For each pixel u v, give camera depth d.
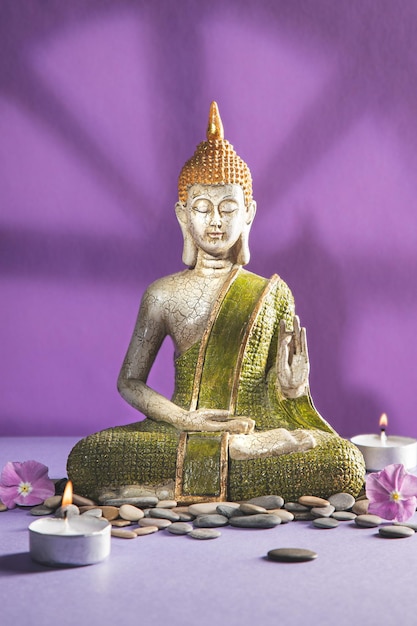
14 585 3.89
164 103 6.91
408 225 6.98
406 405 7.05
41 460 5.98
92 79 6.88
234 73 6.92
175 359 5.42
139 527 4.63
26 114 6.85
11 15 6.82
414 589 3.86
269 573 4.02
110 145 6.91
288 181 6.96
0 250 6.90
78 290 6.95
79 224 6.93
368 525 4.62
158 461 4.93
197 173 5.33
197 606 3.70
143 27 6.87
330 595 3.80
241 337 5.28
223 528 4.61
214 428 5.02
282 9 6.90
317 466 4.87
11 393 6.96
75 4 6.83
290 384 5.22
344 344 7.02
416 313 7.00
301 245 6.98
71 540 4.07
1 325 6.94
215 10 6.88
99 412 7.02
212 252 5.38
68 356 6.98
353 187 6.96
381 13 6.90
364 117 6.94
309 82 6.93
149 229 6.96
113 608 3.68
